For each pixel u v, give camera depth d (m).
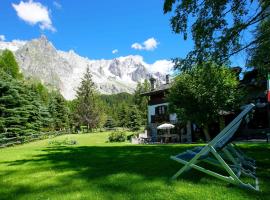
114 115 122.88
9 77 39.91
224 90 27.03
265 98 30.33
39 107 51.94
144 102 94.69
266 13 11.48
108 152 14.26
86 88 85.25
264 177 7.07
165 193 5.93
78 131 79.69
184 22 11.95
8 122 37.38
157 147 16.69
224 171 7.61
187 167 6.79
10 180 7.83
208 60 12.16
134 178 7.32
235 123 6.42
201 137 38.59
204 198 5.55
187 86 28.53
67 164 10.32
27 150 17.48
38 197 6.07
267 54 11.97
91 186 6.75
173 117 43.16
